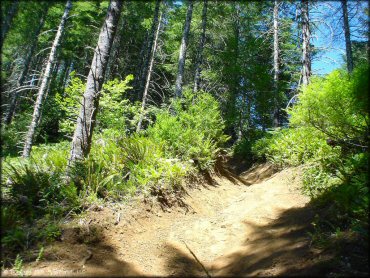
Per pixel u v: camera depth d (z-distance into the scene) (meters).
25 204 5.11
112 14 6.49
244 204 7.22
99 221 5.18
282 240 4.75
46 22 17.00
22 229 4.60
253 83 16.27
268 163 11.92
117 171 6.54
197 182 8.14
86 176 5.86
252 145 15.05
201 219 6.51
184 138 8.72
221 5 20.30
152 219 5.88
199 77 19.81
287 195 6.98
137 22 20.78
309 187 6.48
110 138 8.82
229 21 21.27
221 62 19.25
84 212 5.23
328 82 5.48
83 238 4.77
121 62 23.34
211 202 7.61
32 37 14.61
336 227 4.34
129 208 5.77
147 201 6.16
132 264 4.57
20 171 6.08
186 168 7.84
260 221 5.98
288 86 18.98
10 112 16.19
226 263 4.66
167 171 6.93
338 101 5.23
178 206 6.68
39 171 6.07
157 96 25.36
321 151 7.07
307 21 12.75
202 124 10.08
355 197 4.27
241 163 15.27
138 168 6.71
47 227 4.73
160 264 4.71
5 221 4.43
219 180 9.26
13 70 17.11
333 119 5.42
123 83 10.20
